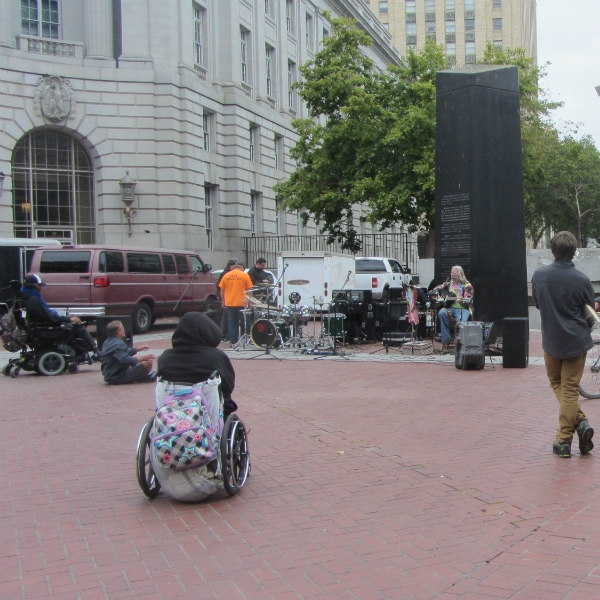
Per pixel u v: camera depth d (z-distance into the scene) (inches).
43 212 1130.7
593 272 795.4
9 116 1081.4
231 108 1350.9
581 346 260.8
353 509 219.3
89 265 767.1
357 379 470.9
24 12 1122.7
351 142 1146.0
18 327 503.5
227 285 652.7
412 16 3887.8
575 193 1736.0
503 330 514.3
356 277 1012.5
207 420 223.1
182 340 232.7
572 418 269.3
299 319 658.2
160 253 868.6
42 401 407.2
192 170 1219.9
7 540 199.2
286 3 1635.1
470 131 604.7
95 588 167.6
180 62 1210.0
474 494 230.8
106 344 462.0
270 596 161.8
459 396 404.2
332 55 1196.5
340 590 164.1
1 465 276.4
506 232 599.8
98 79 1143.6
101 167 1151.6
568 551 182.7
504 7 3853.3
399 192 1069.8
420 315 655.1
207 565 179.6
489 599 157.8
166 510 222.2
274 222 1521.9
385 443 299.1
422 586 165.5
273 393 421.4
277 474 258.2
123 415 366.3
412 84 1091.3
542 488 234.8
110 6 1163.3
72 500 233.8
